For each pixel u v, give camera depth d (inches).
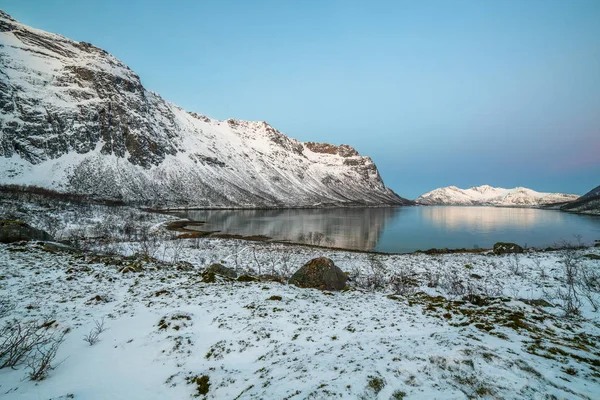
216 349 230.7
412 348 185.6
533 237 2031.3
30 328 261.1
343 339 237.5
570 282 527.5
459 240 2012.8
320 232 2444.6
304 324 278.5
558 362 166.2
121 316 310.7
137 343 245.0
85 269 536.4
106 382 187.0
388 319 291.9
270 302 352.2
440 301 384.8
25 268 499.5
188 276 542.9
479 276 719.7
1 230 761.6
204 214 4057.6
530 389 130.0
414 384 138.3
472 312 309.0
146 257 765.3
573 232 2310.5
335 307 346.6
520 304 323.0
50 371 196.9
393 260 1059.9
